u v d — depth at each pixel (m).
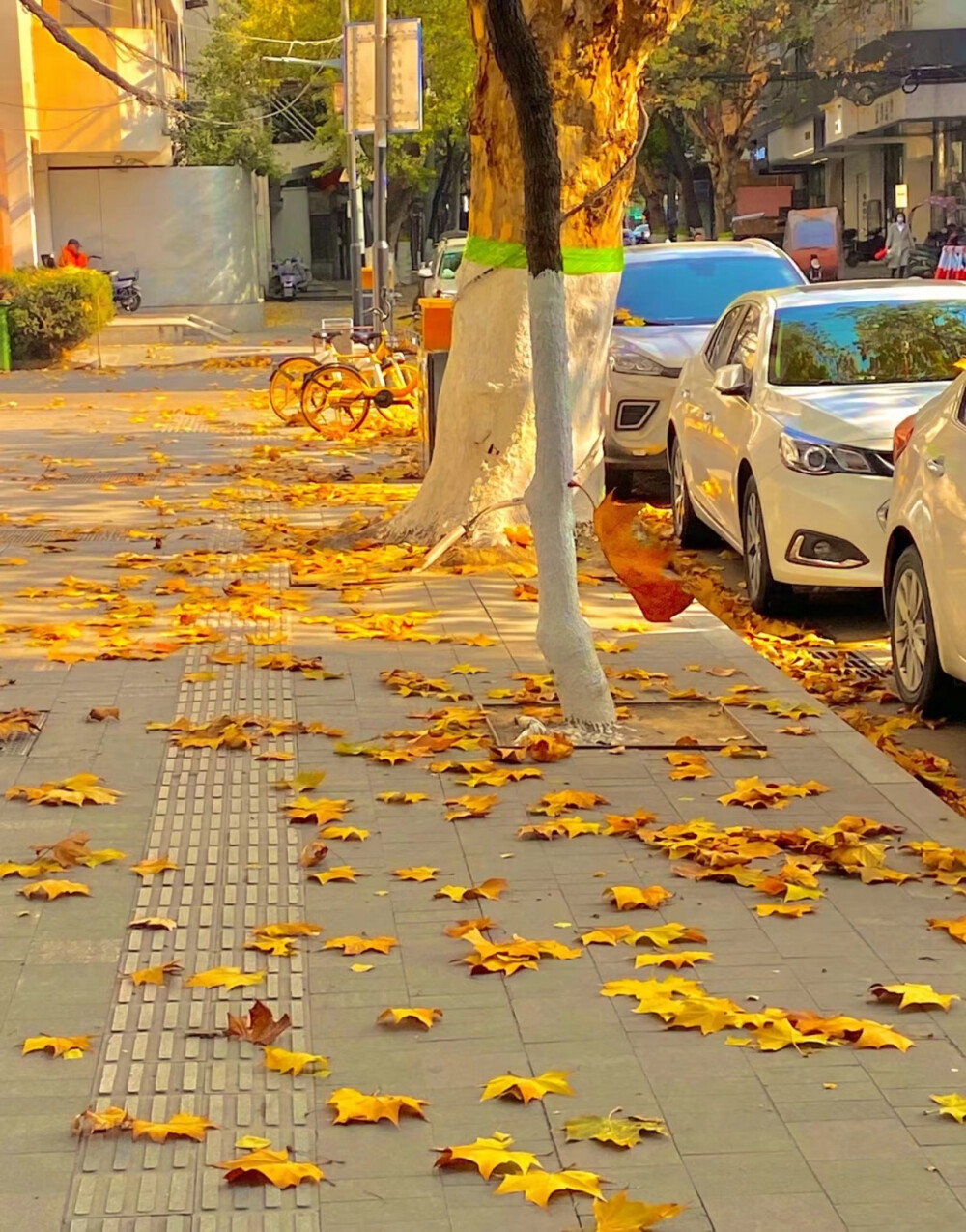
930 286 10.91
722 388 10.20
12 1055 4.11
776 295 10.90
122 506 12.64
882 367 10.17
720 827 5.70
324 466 14.97
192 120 41.16
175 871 5.33
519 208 9.74
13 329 28.34
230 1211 3.44
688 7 9.64
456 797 6.02
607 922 4.92
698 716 7.02
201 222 38.53
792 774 6.29
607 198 9.91
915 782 6.19
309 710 7.11
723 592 10.43
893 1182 3.52
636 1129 3.70
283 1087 3.94
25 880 5.23
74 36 35.41
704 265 14.86
